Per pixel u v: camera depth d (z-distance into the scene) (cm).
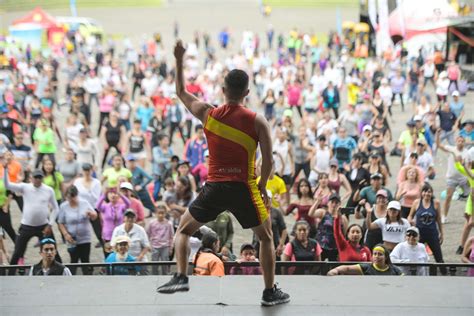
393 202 1153
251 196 558
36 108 2311
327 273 846
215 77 3148
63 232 1213
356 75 3045
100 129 2459
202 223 564
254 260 991
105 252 1246
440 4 2505
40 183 1238
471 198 1327
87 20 5241
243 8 7506
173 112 2317
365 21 3594
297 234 1070
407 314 584
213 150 557
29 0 7000
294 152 1825
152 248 1190
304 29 6225
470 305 600
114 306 594
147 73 2955
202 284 637
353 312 586
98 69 3850
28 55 4122
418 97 2964
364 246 1116
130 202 1260
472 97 2831
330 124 1972
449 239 1454
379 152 1795
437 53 3172
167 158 1742
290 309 588
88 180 1413
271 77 2891
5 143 1769
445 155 2188
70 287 632
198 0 7931
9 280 645
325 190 1346
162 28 6294
